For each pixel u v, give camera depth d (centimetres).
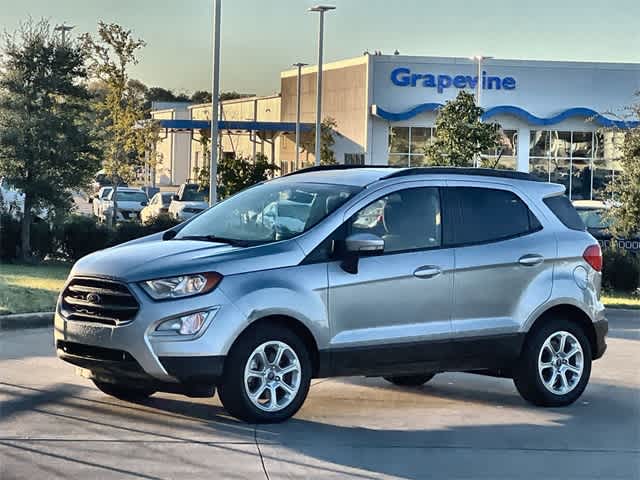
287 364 820
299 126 5144
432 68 5156
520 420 878
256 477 672
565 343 948
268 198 908
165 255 816
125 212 4194
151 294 785
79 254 2320
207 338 780
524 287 921
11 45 2309
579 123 5209
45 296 1488
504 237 923
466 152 3216
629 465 741
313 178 923
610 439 816
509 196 941
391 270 855
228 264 802
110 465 685
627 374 1114
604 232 2417
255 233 874
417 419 866
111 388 885
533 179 969
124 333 784
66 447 727
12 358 1073
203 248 831
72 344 818
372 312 848
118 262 816
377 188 877
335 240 844
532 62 5169
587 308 954
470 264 894
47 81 2291
